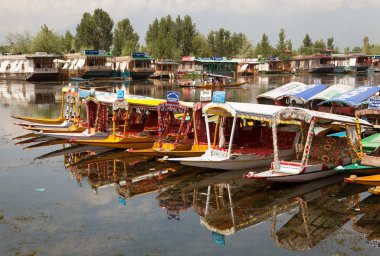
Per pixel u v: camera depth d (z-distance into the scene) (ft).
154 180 51.78
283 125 76.64
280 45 361.92
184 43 345.10
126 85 213.66
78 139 67.41
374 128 63.72
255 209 42.42
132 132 70.54
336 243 35.14
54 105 127.54
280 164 49.03
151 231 37.70
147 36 354.13
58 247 34.60
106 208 42.86
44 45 284.41
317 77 279.08
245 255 33.47
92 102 71.67
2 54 284.61
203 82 215.10
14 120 96.53
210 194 46.68
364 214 40.78
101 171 55.57
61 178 52.49
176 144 58.70
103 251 34.04
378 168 47.55
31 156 63.21
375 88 92.68
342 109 90.33
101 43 350.02
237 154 53.52
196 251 34.14
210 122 64.44
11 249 34.14
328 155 52.54
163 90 185.26
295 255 33.37
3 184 50.06
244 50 385.09
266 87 200.23
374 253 33.40
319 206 42.88
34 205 43.47
